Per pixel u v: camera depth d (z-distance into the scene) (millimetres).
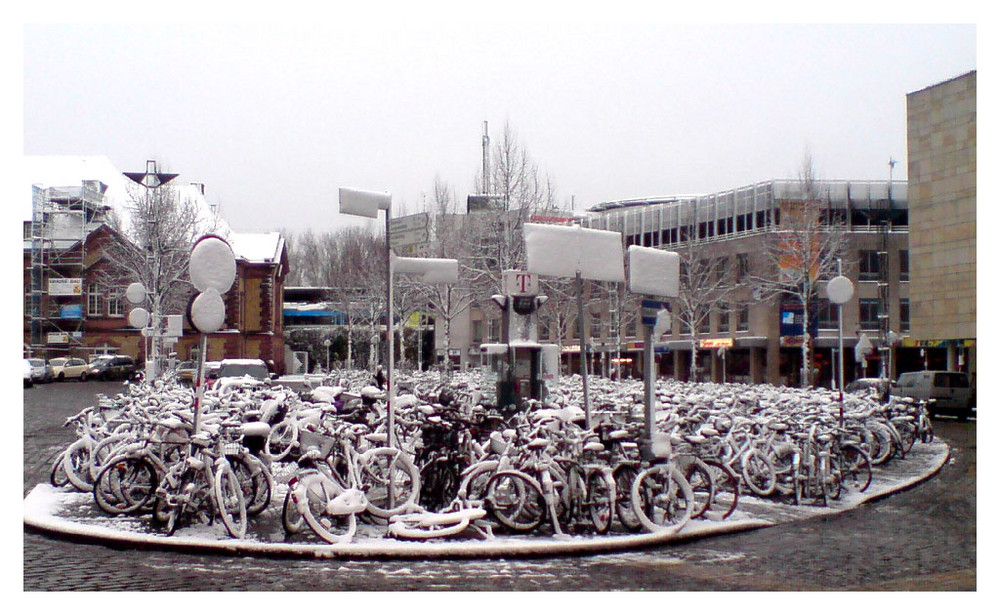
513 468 10453
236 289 67125
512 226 34438
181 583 8141
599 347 60125
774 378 53906
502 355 18578
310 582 8234
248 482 10711
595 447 10359
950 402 34531
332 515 9898
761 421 13633
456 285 39938
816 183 48375
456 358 68812
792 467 13156
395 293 53000
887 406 19672
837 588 8180
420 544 9539
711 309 54094
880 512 12570
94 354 63344
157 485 10961
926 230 43281
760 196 55781
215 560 9156
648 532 10398
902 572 8859
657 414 12211
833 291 15789
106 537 9828
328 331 75625
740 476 13453
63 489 13086
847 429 15367
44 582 8141
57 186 66125
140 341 63906
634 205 73812
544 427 10711
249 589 7953
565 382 26656
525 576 8578
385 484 10859
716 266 57125
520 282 19219
